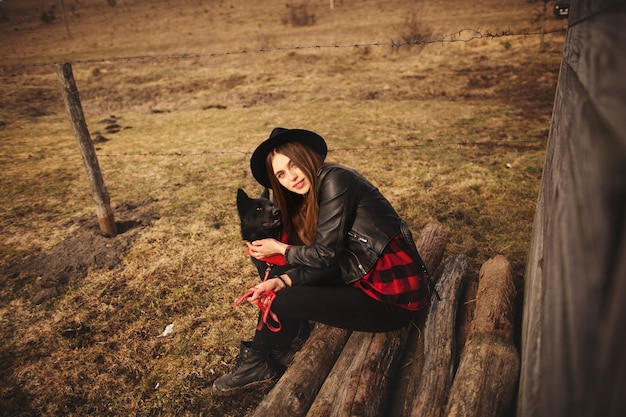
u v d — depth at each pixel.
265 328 2.46
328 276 2.24
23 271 4.27
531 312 1.45
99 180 4.61
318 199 2.12
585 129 0.75
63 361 3.07
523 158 6.12
